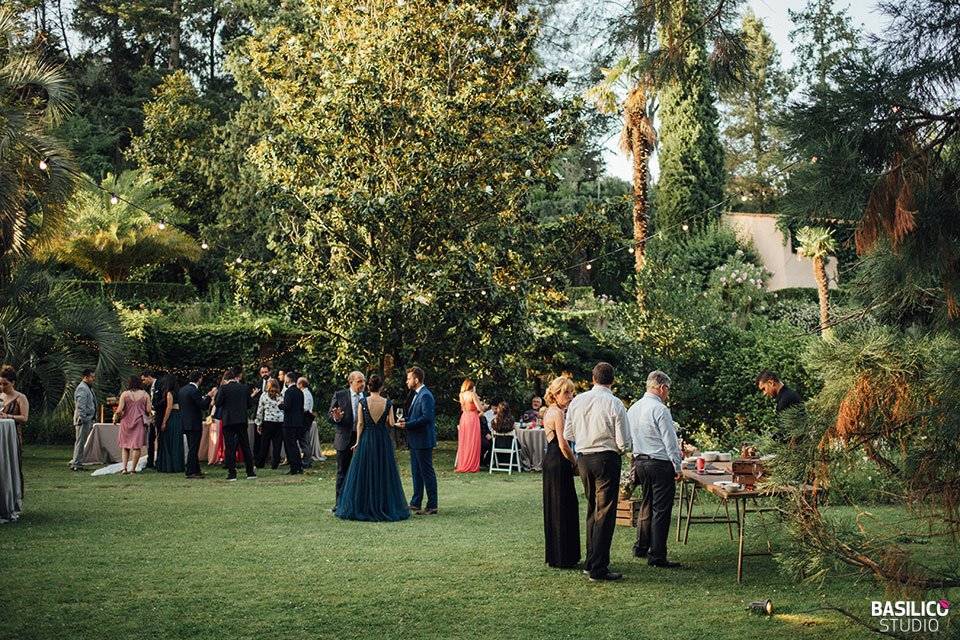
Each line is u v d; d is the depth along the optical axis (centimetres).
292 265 1928
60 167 1730
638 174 2552
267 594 676
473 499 1250
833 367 506
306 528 978
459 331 1861
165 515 1062
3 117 1656
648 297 2241
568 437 766
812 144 410
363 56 1878
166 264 3183
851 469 517
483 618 614
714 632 581
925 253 420
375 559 809
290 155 1911
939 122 421
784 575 741
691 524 995
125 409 1553
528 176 1942
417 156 1803
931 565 567
